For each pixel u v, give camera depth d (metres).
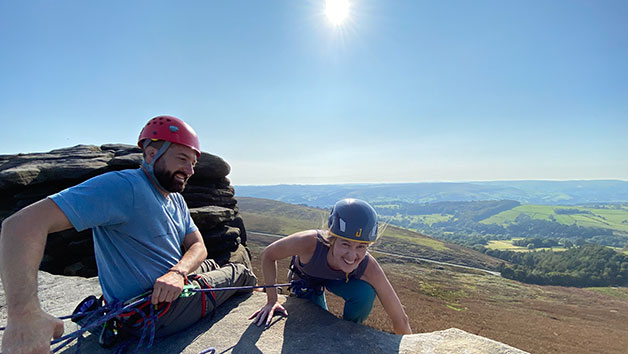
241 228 16.94
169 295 2.52
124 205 2.44
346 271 3.21
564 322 43.25
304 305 3.62
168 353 2.73
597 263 100.00
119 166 12.73
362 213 2.96
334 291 3.74
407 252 99.00
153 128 2.68
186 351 2.76
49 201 2.04
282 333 3.04
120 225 2.52
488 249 156.25
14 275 1.81
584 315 50.06
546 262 113.75
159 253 2.74
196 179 14.84
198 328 3.13
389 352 2.74
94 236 2.68
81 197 2.18
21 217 1.92
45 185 12.13
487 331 33.03
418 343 2.89
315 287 3.79
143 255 2.65
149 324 2.61
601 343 33.53
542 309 51.47
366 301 3.53
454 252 106.88
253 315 3.35
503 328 35.19
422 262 86.56
